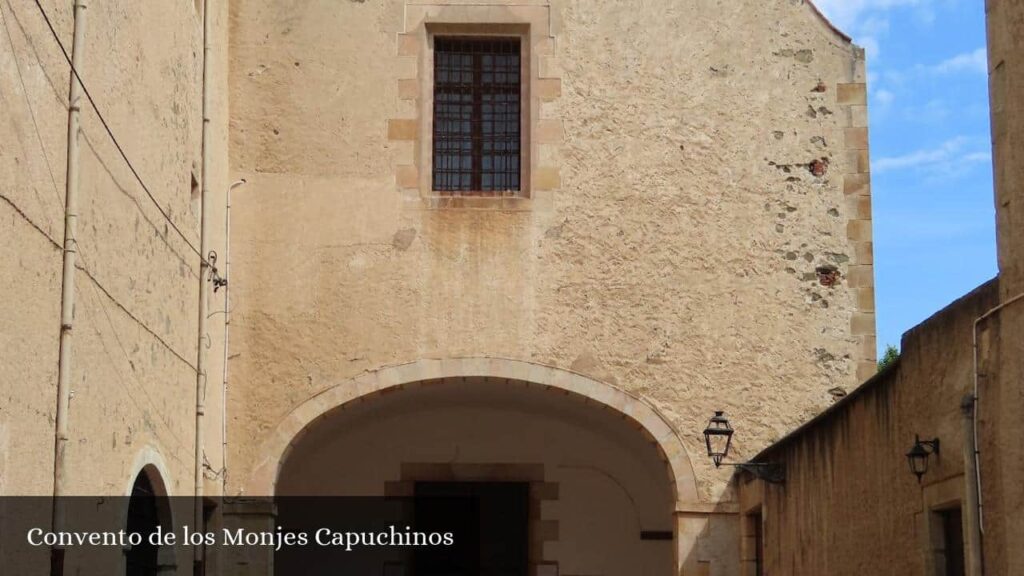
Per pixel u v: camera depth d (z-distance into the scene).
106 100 8.15
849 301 12.57
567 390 12.34
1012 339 6.78
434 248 12.51
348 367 12.30
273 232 12.49
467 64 13.02
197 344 10.91
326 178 12.59
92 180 7.80
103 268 8.05
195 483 10.73
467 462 14.76
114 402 8.27
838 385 12.42
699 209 12.66
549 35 12.90
